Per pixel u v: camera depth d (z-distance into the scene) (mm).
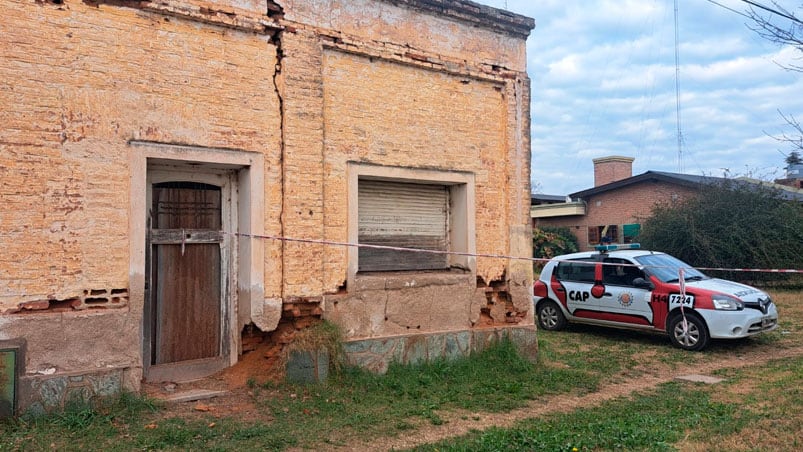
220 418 6062
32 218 5730
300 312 7391
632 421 6266
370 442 5688
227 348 7285
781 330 12570
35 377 5680
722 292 10828
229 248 7305
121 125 6207
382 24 8195
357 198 8023
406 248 8391
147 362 6754
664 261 12273
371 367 7852
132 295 6223
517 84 9617
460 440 5688
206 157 6707
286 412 6371
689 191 24688
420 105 8570
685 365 9805
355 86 7957
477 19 9086
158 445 5242
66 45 5934
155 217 6859
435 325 8586
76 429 5512
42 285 5770
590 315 12531
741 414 6539
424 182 8805
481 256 8859
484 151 9250
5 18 5652
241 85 6988
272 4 7254
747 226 20016
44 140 5793
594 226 29297
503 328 9227
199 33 6730
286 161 7227
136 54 6320
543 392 7887
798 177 30188
